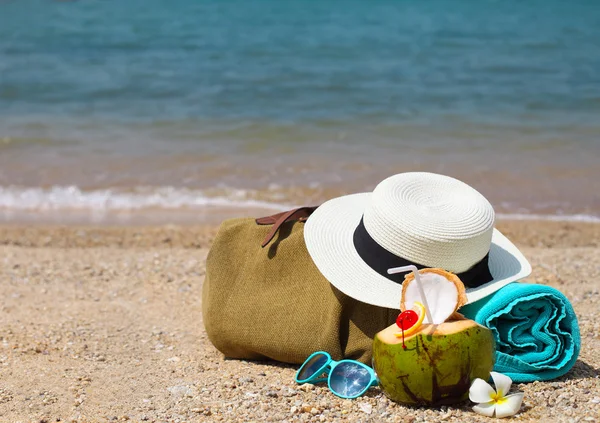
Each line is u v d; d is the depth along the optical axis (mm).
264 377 2604
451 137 5789
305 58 8664
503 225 3971
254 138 5809
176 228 3967
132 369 2676
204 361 2707
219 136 5863
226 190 4664
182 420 2445
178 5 12344
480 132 5902
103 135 5887
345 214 2650
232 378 2602
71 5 12273
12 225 4051
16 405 2516
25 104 6836
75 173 4980
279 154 5410
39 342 2818
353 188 4664
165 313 3033
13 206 4398
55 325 2930
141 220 4164
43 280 3281
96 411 2488
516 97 6957
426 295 2424
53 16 11391
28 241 3746
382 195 2531
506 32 10070
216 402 2504
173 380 2611
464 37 9781
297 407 2461
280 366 2658
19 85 7488
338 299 2545
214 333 2662
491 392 2416
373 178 4852
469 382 2414
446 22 10867
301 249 2627
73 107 6742
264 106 6742
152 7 12180
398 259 2494
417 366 2396
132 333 2891
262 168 5082
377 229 2512
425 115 6418
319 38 9789
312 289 2594
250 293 2641
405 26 10586
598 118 6246
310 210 2688
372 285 2500
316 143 5680
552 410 2439
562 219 4117
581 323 2842
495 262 2604
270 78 7785
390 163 5164
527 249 3533
